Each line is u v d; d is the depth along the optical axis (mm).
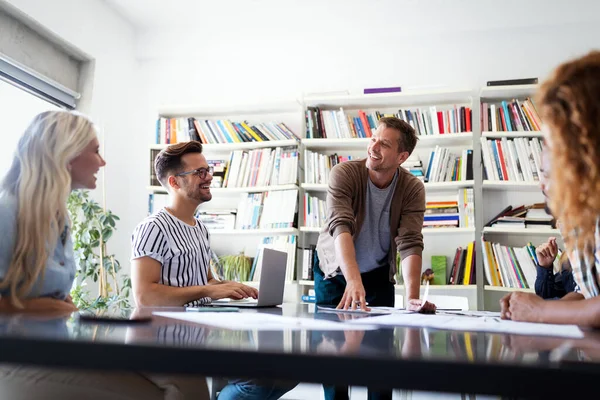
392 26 4309
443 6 4234
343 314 1447
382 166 2352
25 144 1381
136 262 2137
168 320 958
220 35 4625
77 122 1500
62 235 1490
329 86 4434
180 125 4465
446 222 3904
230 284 2105
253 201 4188
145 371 534
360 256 2502
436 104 4250
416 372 485
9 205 1280
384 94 4078
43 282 1337
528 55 4164
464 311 1916
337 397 1952
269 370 514
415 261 2365
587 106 819
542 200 4020
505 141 3920
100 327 765
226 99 4602
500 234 4023
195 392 1157
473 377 474
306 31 4484
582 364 482
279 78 4527
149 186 4406
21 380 889
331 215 2322
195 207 2455
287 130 4297
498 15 4152
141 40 4738
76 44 3994
